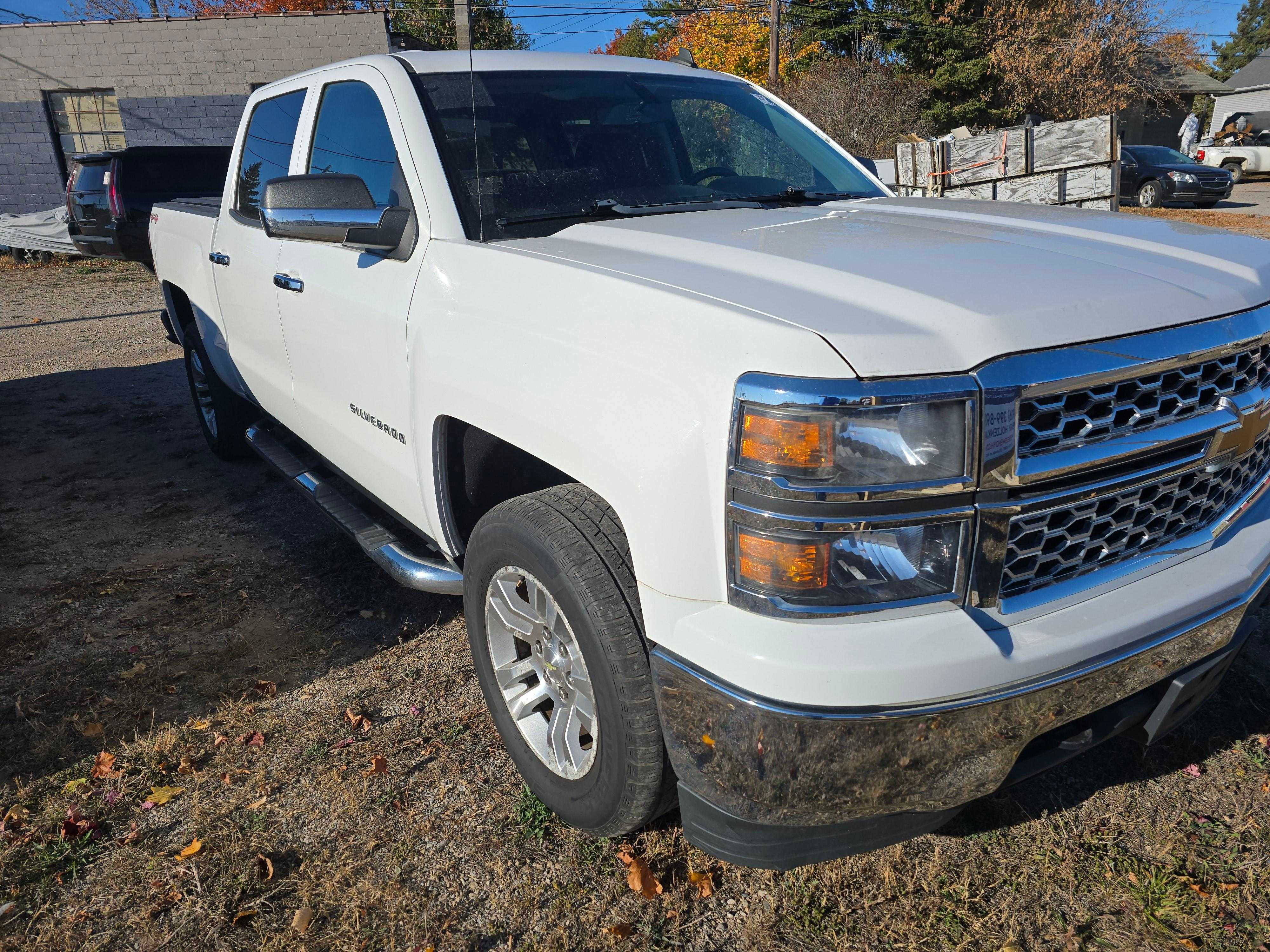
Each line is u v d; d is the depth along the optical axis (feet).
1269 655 9.59
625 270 6.31
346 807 7.79
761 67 95.66
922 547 4.97
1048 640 5.15
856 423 4.77
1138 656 5.51
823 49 95.55
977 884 6.81
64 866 7.25
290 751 8.58
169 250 15.52
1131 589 5.65
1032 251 6.49
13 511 14.83
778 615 4.96
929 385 4.80
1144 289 5.76
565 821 7.20
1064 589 5.47
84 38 54.19
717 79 11.11
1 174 55.62
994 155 22.00
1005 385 4.89
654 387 5.49
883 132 64.69
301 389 10.87
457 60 9.36
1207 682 6.35
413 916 6.68
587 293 6.21
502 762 8.35
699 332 5.34
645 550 5.53
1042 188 21.25
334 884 6.98
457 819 7.64
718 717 5.16
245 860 7.23
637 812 6.37
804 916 6.57
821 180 10.28
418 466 8.27
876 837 5.60
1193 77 118.32
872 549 4.89
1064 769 8.02
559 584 6.29
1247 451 6.25
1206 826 7.30
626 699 5.99
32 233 49.34
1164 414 5.61
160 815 7.80
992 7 86.69
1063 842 7.18
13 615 11.27
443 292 7.58
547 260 6.75
